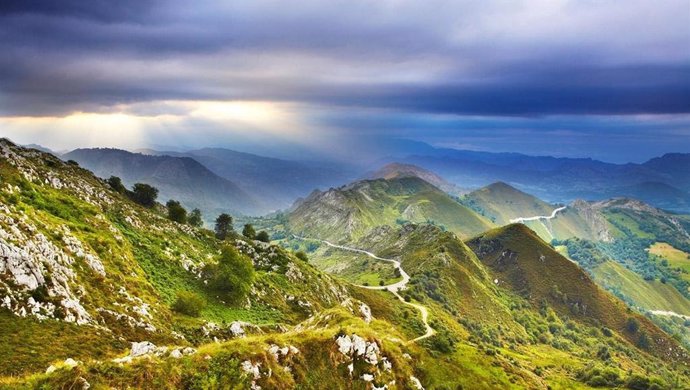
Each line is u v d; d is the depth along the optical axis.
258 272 159.62
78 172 174.62
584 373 194.88
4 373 47.06
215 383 48.53
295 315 139.25
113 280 85.19
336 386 61.12
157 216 168.62
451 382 93.56
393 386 68.56
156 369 45.72
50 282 65.69
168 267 122.12
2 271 60.88
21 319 57.31
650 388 181.12
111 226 117.56
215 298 119.31
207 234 181.75
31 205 99.12
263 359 54.84
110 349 61.34
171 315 89.50
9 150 131.00
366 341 70.69
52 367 42.47
